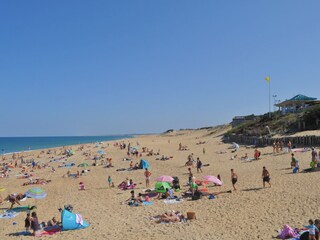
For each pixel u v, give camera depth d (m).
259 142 48.19
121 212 21.30
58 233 17.95
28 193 24.34
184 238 15.47
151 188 28.52
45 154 77.62
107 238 16.48
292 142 41.72
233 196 22.09
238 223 16.91
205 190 24.16
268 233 15.03
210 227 16.77
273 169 29.78
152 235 16.28
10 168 52.84
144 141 97.69
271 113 65.81
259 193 21.89
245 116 87.38
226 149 50.66
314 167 26.83
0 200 27.16
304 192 20.55
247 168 32.56
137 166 41.38
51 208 24.22
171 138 116.06
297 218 16.56
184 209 20.61
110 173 39.19
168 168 39.41
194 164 40.22
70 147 91.94
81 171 42.16
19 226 20.05
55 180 37.47
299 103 62.41
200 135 111.94
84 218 20.62
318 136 37.81
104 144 94.62
